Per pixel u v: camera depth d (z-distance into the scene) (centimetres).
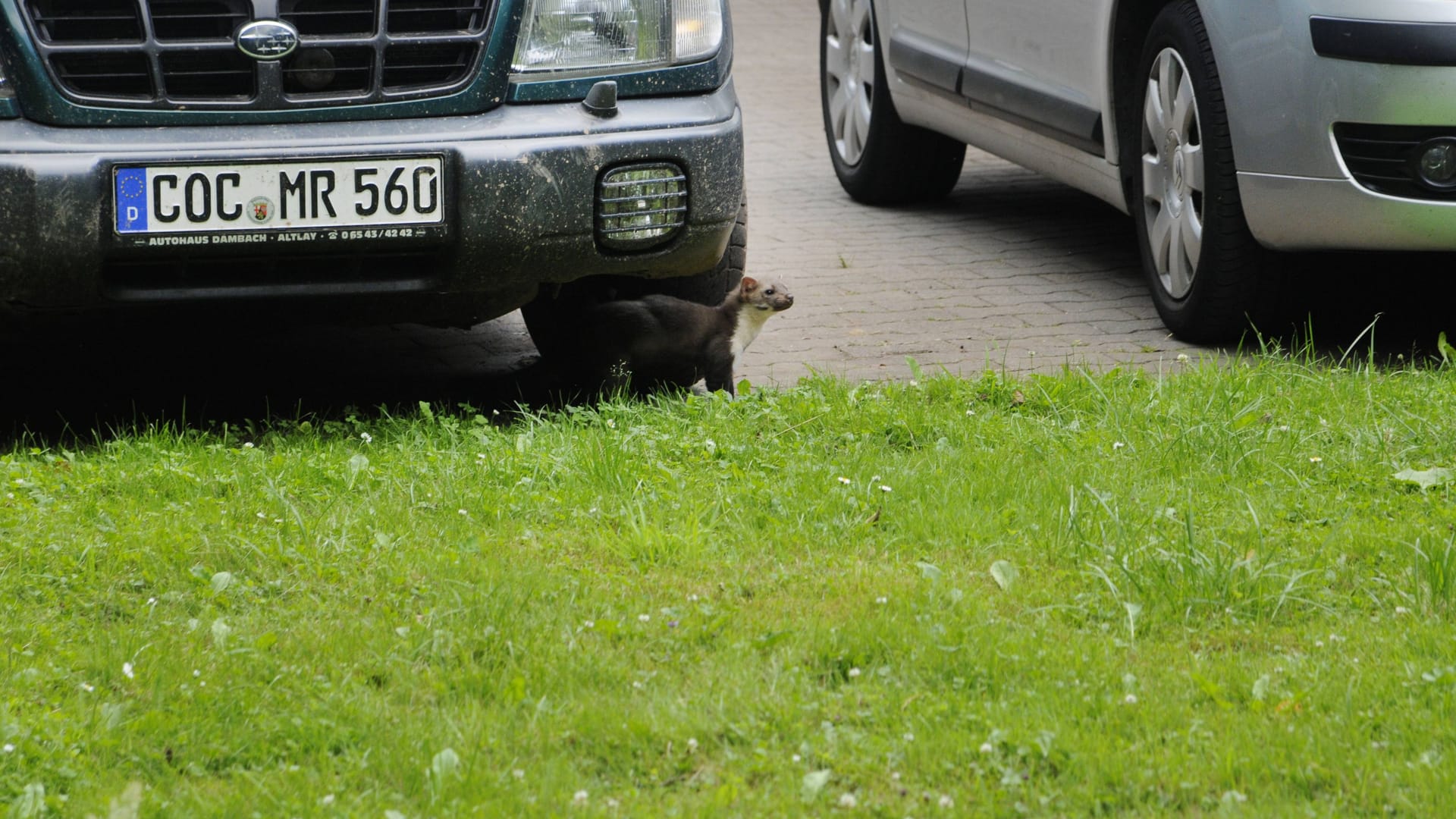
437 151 826
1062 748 511
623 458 792
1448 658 572
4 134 791
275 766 523
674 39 884
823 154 1756
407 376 1038
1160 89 1053
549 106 862
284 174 811
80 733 532
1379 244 943
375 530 713
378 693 567
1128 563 655
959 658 576
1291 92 931
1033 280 1236
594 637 603
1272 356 965
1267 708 540
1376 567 662
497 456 809
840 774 506
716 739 529
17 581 657
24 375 1021
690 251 892
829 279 1243
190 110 811
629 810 490
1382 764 501
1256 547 677
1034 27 1191
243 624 623
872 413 875
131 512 738
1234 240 998
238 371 1045
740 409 891
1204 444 802
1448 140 909
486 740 527
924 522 713
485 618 615
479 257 841
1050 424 862
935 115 1373
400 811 491
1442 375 923
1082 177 1196
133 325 862
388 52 839
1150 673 571
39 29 793
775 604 635
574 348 988
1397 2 896
